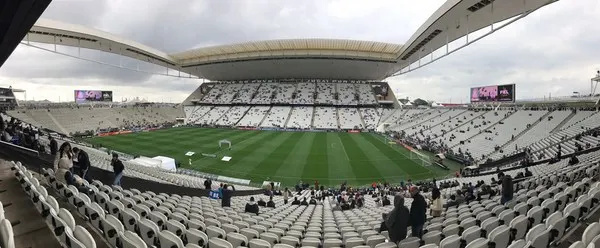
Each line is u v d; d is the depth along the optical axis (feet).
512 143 106.63
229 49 206.08
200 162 103.40
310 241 19.97
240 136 172.04
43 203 16.16
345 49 201.26
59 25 134.62
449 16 100.58
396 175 92.02
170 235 15.19
